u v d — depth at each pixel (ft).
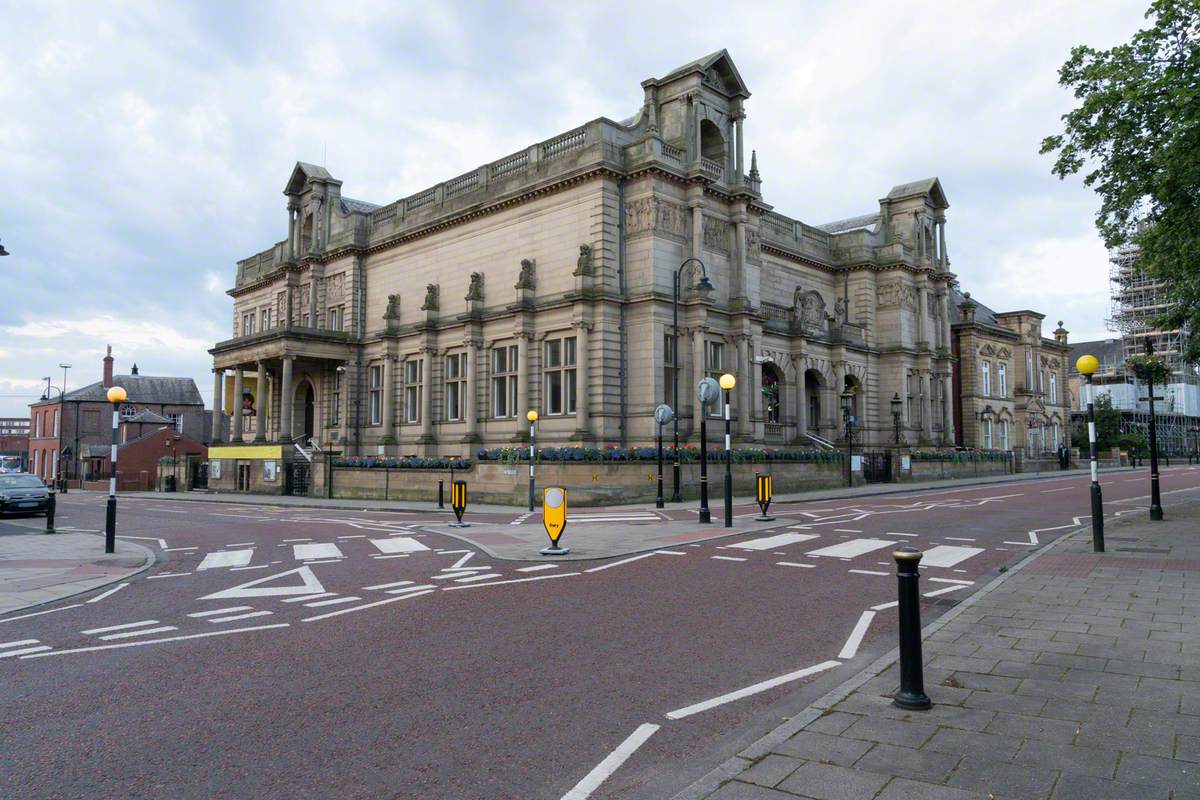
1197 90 44.16
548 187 115.03
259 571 44.09
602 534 58.13
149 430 234.99
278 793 15.28
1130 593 33.06
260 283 173.17
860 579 38.96
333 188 155.43
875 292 165.37
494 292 123.65
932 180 171.53
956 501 91.35
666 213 110.73
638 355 108.99
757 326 120.88
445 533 61.46
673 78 115.96
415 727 18.86
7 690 22.08
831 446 141.59
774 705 20.30
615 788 15.39
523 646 26.45
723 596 34.86
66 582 41.04
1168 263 60.18
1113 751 16.29
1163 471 200.85
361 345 145.69
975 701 19.70
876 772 15.40
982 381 198.08
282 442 138.82
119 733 18.62
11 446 396.37
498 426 121.08
